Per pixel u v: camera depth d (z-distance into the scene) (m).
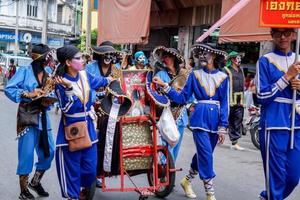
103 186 5.79
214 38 16.16
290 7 4.57
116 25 19.81
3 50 45.44
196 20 17.66
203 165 5.92
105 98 5.70
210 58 5.94
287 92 4.67
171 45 20.78
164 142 6.21
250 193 6.72
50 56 5.86
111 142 5.61
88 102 5.11
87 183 5.32
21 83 5.84
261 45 13.04
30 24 46.09
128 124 5.84
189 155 9.30
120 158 5.72
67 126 5.04
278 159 4.68
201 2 17.08
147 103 5.90
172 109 6.58
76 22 51.06
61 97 5.01
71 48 4.96
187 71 6.58
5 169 7.63
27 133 5.89
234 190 6.86
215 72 6.01
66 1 49.56
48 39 47.56
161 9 19.89
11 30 45.53
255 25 11.55
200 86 5.96
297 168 4.73
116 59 6.53
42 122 5.93
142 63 9.55
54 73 5.16
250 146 10.82
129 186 6.89
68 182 5.13
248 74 15.45
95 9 24.64
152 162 5.98
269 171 4.74
